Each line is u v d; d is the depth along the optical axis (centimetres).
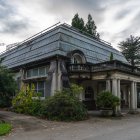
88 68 2205
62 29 2431
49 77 2080
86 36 2800
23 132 1102
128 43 5209
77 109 1617
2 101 1725
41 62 2253
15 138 954
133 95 2330
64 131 1128
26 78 2500
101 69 2117
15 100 2067
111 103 1844
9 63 3053
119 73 2067
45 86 2191
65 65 2138
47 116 1623
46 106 1661
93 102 2517
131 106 2302
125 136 965
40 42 2580
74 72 2112
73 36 2505
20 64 2620
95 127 1262
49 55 2173
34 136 998
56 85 2042
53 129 1195
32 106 1869
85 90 2467
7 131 1075
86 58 2400
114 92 1995
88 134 1029
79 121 1539
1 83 1638
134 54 5119
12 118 1600
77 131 1123
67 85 2050
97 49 2797
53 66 2086
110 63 2059
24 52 2816
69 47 2300
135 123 1452
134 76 2378
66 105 1606
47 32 2581
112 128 1219
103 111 1892
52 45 2278
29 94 2016
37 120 1524
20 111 1948
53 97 1689
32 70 2456
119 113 1930
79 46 2467
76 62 2270
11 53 3272
